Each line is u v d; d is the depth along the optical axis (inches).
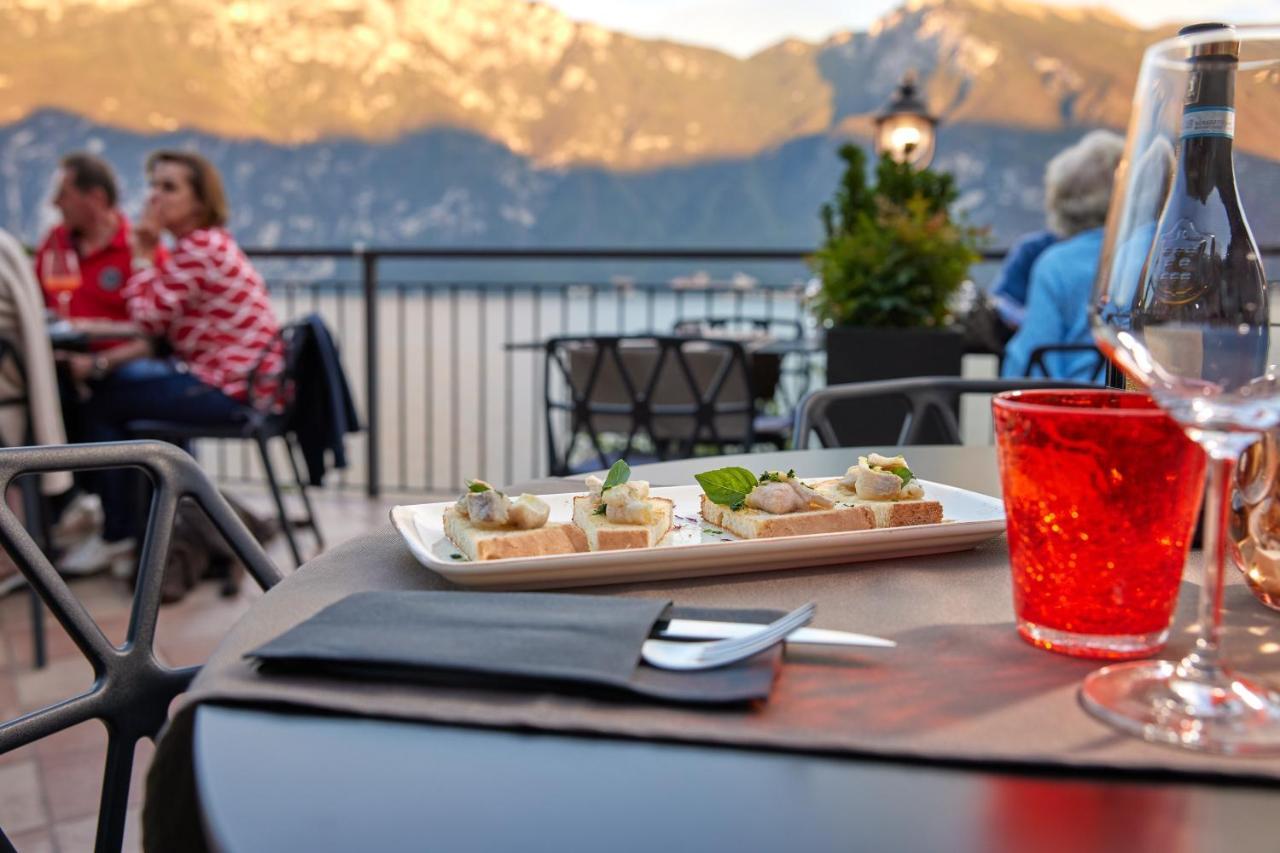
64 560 128.3
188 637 105.0
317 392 129.6
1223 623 23.8
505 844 14.3
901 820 14.9
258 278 135.2
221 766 16.5
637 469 41.4
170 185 128.5
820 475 40.3
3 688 92.7
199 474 35.8
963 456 45.2
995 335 159.8
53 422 108.0
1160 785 16.0
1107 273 19.6
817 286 162.6
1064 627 21.3
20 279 104.8
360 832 14.6
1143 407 22.8
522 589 26.5
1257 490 24.0
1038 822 14.9
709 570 27.5
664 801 15.4
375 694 19.0
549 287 204.8
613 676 18.7
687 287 205.6
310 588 25.9
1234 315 18.8
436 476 268.7
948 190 143.5
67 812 71.3
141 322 127.4
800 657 21.4
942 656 21.5
